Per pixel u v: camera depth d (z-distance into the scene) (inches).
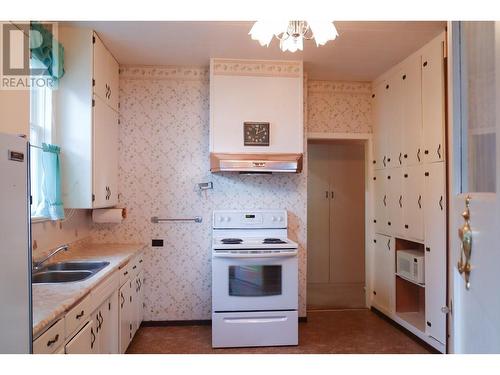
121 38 117.4
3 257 41.8
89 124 109.0
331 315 159.5
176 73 146.3
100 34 113.9
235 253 122.1
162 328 142.0
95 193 113.0
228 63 136.5
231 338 123.3
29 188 48.1
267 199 149.2
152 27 109.3
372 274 165.5
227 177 147.9
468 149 40.6
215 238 141.8
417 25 107.4
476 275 36.5
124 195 144.6
